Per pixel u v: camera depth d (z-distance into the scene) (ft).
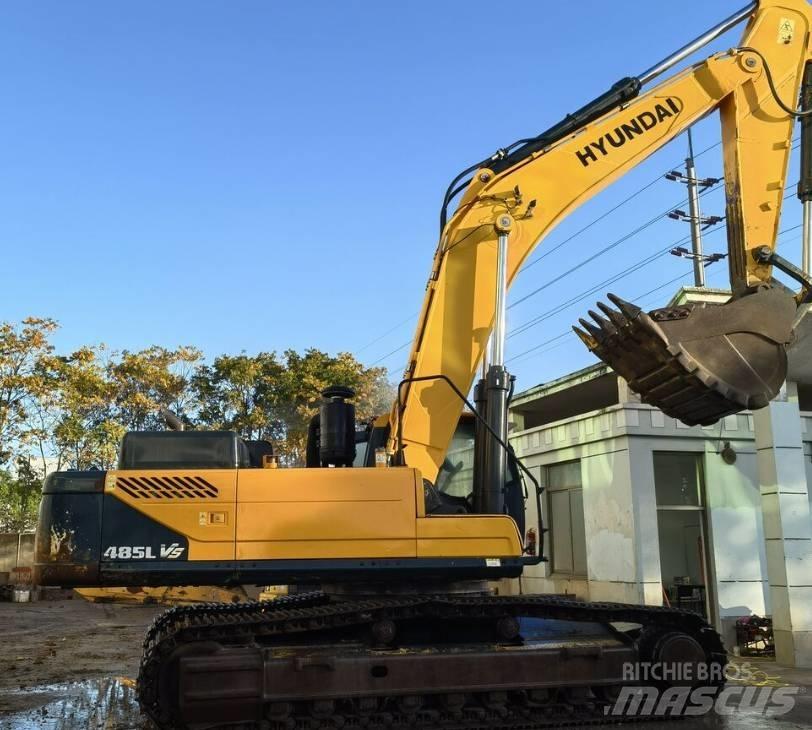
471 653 23.65
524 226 25.86
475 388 24.41
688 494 43.98
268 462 23.41
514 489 25.96
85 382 105.40
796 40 28.53
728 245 26.91
